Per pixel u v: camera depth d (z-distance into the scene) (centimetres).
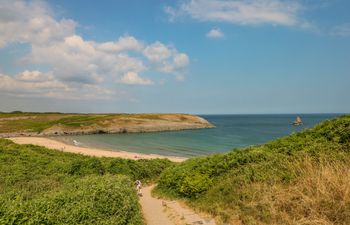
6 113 19012
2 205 1060
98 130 11394
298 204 1145
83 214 1149
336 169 1280
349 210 1021
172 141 8538
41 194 1434
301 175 1371
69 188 1547
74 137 9806
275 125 17188
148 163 3369
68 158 3319
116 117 13100
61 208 1147
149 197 2192
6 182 1873
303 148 1853
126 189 1567
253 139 8931
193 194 1877
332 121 2066
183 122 13850
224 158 2117
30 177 2084
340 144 1712
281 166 1594
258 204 1285
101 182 1559
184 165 2456
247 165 1845
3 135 9944
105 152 5994
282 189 1309
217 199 1581
